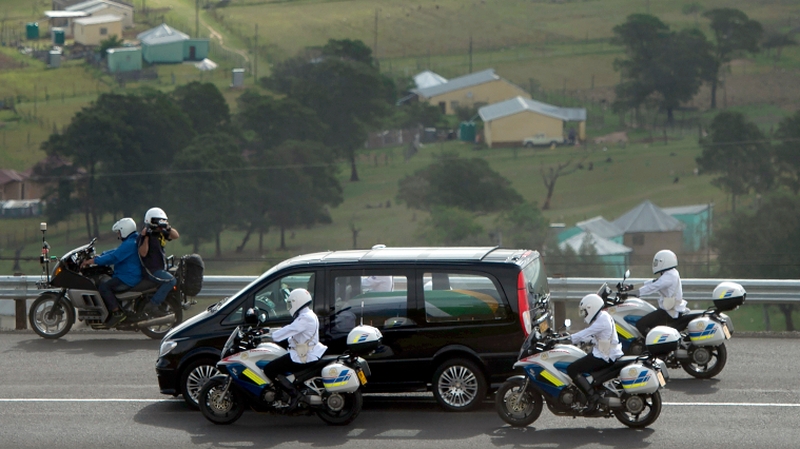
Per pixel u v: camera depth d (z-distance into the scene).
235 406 29.81
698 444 26.91
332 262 31.06
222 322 31.47
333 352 30.59
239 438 28.31
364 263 30.86
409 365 30.38
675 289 35.25
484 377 30.16
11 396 33.69
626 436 27.84
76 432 29.11
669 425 28.98
